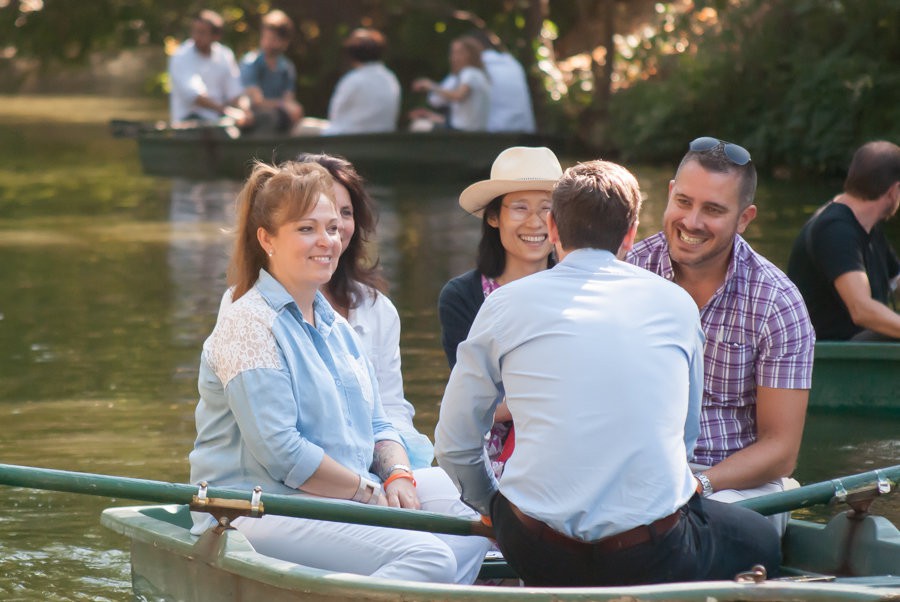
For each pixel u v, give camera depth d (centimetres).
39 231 2708
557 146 3462
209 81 3725
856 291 1335
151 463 1205
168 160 3644
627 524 710
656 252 941
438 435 794
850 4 3303
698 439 911
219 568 805
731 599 675
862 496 843
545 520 717
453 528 813
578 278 748
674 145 3734
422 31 4856
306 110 5178
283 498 793
